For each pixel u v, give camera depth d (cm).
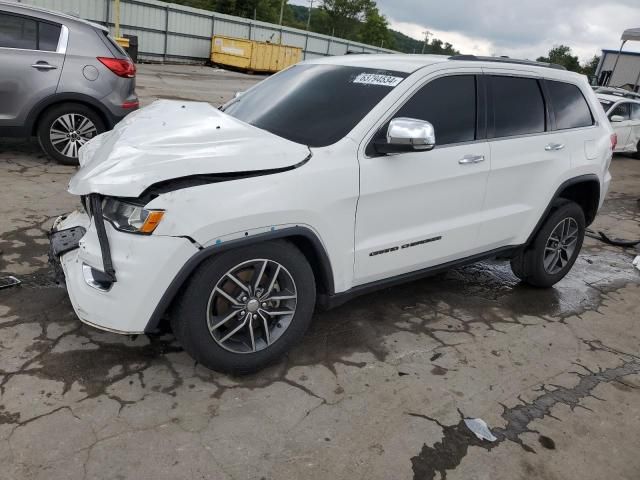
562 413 304
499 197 395
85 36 654
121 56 684
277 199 279
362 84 355
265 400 287
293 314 307
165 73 2295
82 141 673
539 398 316
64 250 304
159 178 262
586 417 304
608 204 873
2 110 624
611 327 420
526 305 440
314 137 326
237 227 269
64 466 230
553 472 260
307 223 292
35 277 388
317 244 300
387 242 336
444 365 339
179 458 242
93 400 272
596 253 611
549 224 441
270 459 247
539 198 420
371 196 318
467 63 377
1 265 400
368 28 9056
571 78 455
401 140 299
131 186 258
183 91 1656
